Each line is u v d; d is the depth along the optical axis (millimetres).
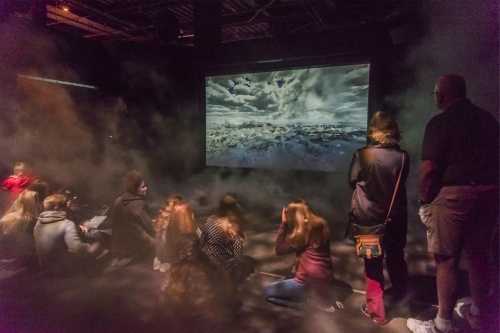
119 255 3273
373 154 2088
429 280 2840
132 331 2158
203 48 6340
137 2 6496
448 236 1928
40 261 2975
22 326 2223
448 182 1920
